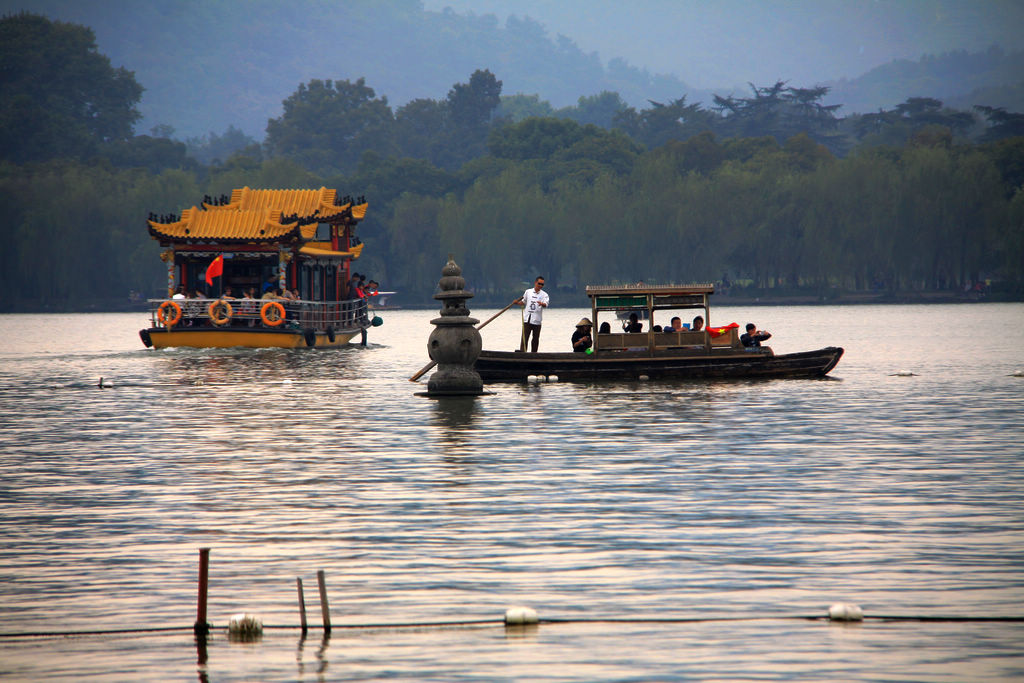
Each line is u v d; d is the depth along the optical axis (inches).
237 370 5226.4
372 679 1069.1
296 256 7268.7
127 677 1083.3
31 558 1519.4
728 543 1563.7
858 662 1096.2
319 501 1887.3
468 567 1449.3
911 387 4037.9
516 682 1054.4
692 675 1066.1
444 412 3270.2
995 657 1106.1
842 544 1552.7
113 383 4517.7
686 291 4409.5
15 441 2721.5
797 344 7470.5
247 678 1075.9
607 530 1651.1
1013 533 1609.3
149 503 1886.1
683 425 2908.5
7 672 1098.7
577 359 4303.6
